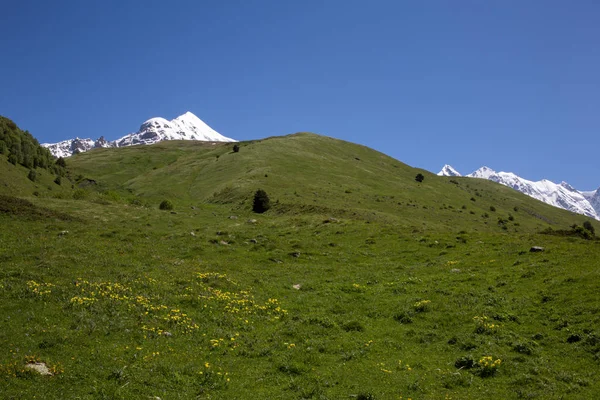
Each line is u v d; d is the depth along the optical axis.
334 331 23.70
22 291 23.91
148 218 55.31
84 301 23.69
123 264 31.73
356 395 16.91
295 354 20.61
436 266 35.59
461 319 24.62
